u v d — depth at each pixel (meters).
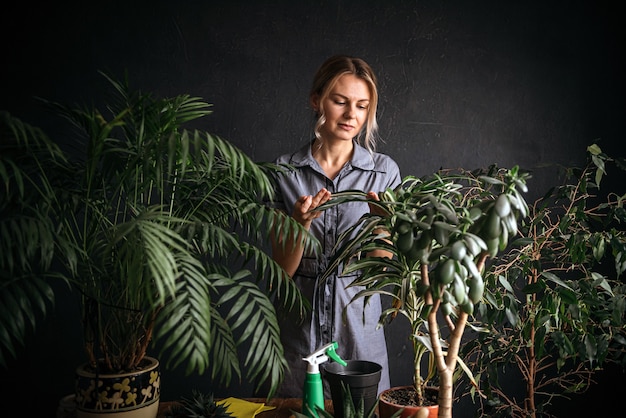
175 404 1.62
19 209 1.50
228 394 2.86
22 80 2.81
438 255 1.12
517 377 2.85
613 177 2.80
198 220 1.49
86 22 2.82
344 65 2.08
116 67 2.84
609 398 2.80
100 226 1.49
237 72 2.87
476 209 1.18
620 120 2.83
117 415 1.38
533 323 2.01
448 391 1.22
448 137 2.88
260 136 2.88
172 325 1.22
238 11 2.85
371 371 1.53
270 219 1.59
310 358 1.51
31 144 1.43
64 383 2.83
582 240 1.93
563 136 2.85
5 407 2.81
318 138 2.23
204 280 1.31
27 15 2.80
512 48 2.85
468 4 2.85
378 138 2.88
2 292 1.25
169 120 1.48
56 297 2.79
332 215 2.18
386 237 1.50
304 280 2.17
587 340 1.88
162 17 2.84
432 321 1.21
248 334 1.36
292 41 2.86
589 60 2.83
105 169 1.53
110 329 1.49
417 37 2.86
